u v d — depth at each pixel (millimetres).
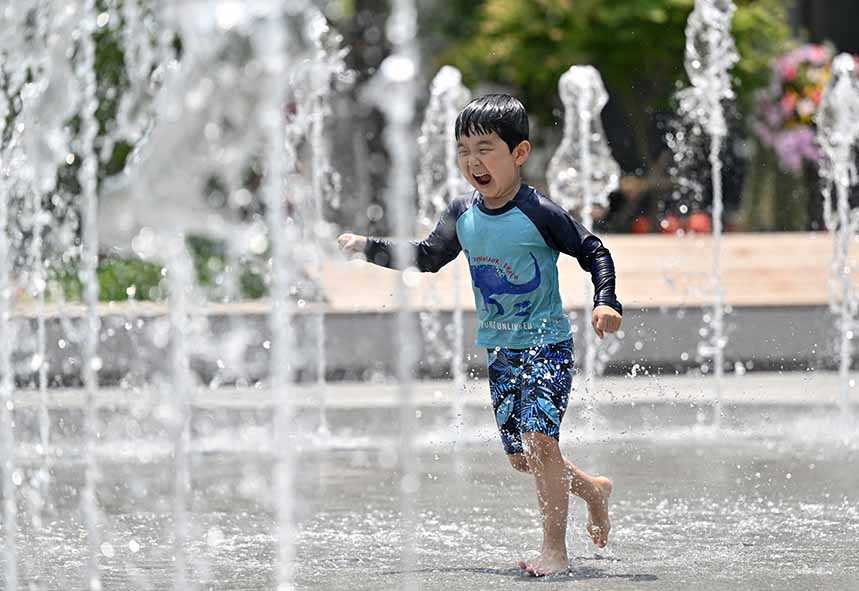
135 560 12266
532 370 11625
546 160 57938
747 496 15930
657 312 33094
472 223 11828
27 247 22625
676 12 55625
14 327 27641
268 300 32094
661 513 14703
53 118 13688
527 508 15078
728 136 54781
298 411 25781
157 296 30625
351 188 47906
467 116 11664
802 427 23109
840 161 32906
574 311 32250
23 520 14523
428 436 22359
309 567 11836
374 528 13883
